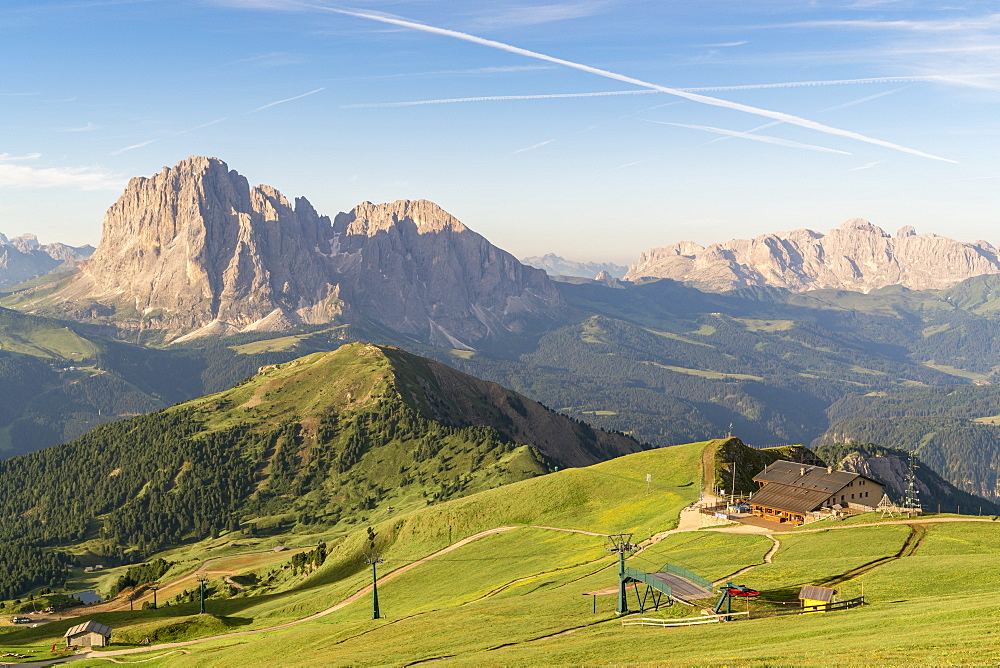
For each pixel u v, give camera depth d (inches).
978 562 3336.6
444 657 3363.7
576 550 5570.9
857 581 3344.0
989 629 2345.0
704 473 6899.6
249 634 5841.5
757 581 3599.9
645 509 6215.6
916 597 3041.3
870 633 2586.1
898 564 3511.3
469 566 5974.4
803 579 3513.8
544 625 3617.1
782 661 2385.6
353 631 4571.9
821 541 4217.5
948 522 4205.2
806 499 5300.2
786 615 3120.1
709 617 3235.7
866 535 4163.4
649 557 4643.2
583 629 3447.3
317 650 4288.9
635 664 2696.9
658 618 3403.1
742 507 5580.7
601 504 6702.8
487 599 4714.6
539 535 6309.1
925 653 2224.4
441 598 5275.6
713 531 4997.5
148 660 5492.1
